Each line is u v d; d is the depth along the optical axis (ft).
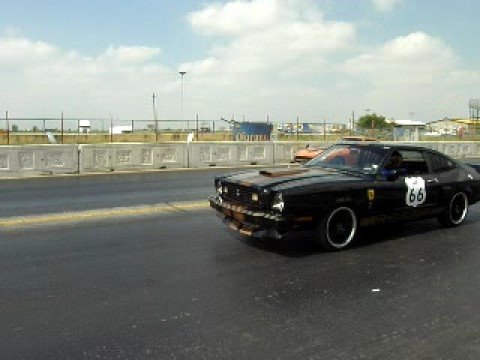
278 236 18.19
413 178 22.41
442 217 24.43
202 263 17.85
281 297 14.48
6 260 17.85
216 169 57.00
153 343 11.35
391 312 13.43
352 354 10.93
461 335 12.03
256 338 11.68
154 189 37.76
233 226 19.83
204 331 12.03
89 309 13.34
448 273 17.08
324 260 18.49
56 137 97.19
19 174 46.52
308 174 20.68
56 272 16.56
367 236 22.62
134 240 21.15
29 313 13.02
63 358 10.60
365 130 130.93
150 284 15.47
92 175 48.16
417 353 11.04
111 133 92.38
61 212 27.37
